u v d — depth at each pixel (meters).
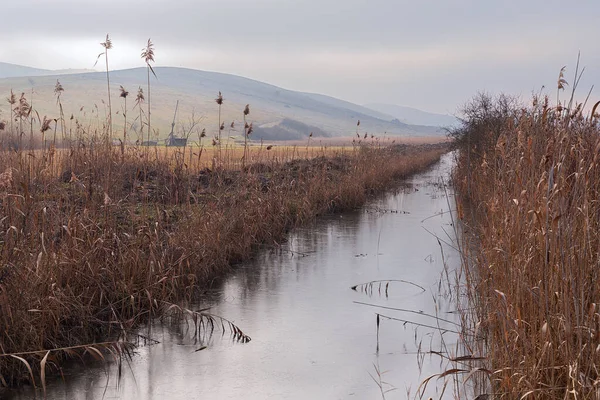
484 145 21.56
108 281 8.90
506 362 5.85
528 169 7.18
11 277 7.22
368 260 12.95
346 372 7.13
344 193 20.92
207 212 12.50
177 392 6.59
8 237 7.68
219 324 8.83
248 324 8.84
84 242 8.91
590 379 5.30
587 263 6.20
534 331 5.84
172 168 15.53
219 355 7.68
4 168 9.80
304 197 17.92
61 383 6.80
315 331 8.54
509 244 6.84
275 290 10.60
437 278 11.42
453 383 6.68
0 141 10.86
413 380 6.88
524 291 6.38
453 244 14.62
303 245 14.47
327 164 26.94
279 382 6.86
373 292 10.50
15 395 6.48
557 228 5.91
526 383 5.47
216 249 11.83
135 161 14.97
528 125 7.67
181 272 10.21
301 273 11.80
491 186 11.30
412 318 9.08
